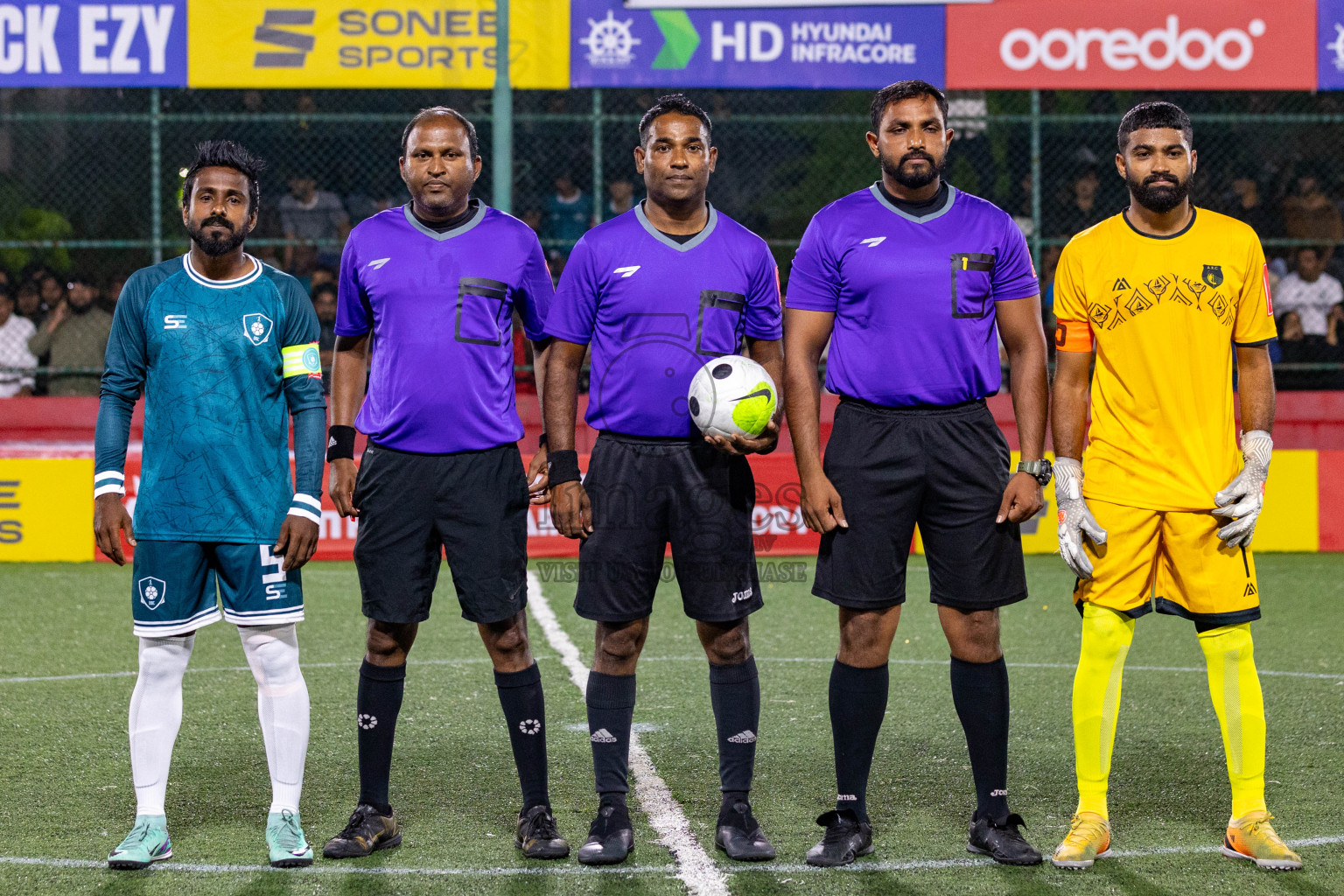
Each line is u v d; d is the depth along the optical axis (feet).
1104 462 18.16
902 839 18.54
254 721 24.95
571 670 29.22
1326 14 47.47
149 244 49.29
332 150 58.59
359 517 18.33
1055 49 47.19
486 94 59.06
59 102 61.05
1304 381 57.00
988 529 17.65
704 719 25.13
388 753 18.33
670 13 46.44
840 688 17.97
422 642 32.19
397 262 17.89
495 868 17.37
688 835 18.70
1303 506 46.26
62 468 44.98
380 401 17.95
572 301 18.02
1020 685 27.89
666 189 17.46
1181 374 17.74
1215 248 17.80
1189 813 19.69
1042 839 18.56
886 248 17.58
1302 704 26.27
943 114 17.53
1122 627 18.06
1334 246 56.65
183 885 16.71
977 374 17.72
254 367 17.57
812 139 61.46
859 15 46.80
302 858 17.39
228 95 60.54
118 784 21.13
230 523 17.30
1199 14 47.24
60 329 54.34
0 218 60.59
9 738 23.80
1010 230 17.90
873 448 17.69
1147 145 17.49
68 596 38.55
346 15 45.78
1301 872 17.13
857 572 17.70
